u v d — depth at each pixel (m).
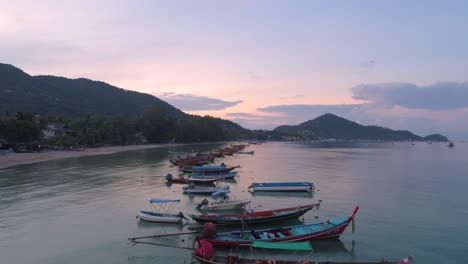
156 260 28.41
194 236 33.81
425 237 34.22
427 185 65.75
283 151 189.75
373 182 69.31
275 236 31.64
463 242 32.91
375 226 37.59
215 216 36.81
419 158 141.62
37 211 42.41
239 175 80.81
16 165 88.56
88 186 59.69
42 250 30.30
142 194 53.81
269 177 77.25
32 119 145.25
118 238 33.28
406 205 47.75
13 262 27.89
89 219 39.31
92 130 173.50
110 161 103.94
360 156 149.62
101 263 27.86
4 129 125.69
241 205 45.03
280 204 49.31
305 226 33.78
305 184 58.00
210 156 118.94
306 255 29.67
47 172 76.31
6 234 34.19
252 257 29.16
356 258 29.09
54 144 145.25
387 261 27.58
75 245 31.47
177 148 189.75
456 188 62.34
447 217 41.50
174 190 57.91
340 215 42.09
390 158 139.38
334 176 78.50
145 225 37.28
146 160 110.31
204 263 26.55
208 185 65.69
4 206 44.69
